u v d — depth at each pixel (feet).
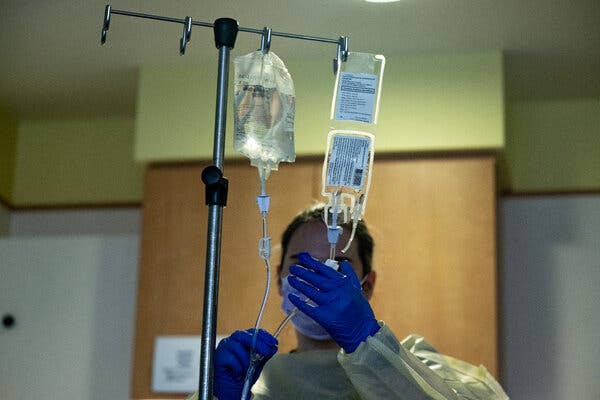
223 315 15.01
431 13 14.49
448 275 14.76
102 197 18.01
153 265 15.52
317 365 9.23
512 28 14.83
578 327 15.96
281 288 9.88
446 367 9.44
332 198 7.53
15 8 14.65
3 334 16.53
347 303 7.68
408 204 15.12
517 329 16.06
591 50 15.28
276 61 7.45
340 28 14.92
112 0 14.26
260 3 14.28
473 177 15.12
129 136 18.19
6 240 16.87
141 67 16.22
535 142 16.93
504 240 16.55
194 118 15.98
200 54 15.80
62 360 16.29
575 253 16.31
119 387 16.05
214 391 7.80
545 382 15.79
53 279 16.62
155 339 15.20
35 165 18.34
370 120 7.50
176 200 15.76
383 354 7.84
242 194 15.46
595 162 16.75
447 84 15.44
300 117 15.55
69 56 15.99
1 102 17.69
